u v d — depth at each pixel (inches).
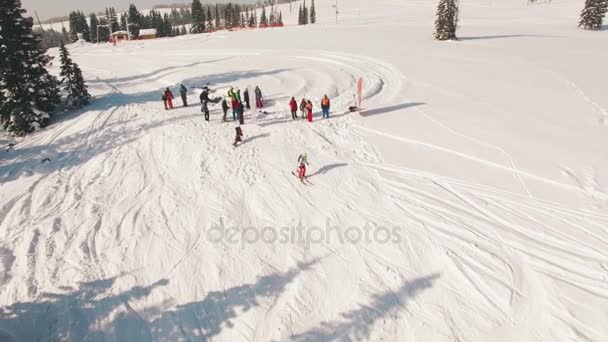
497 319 309.0
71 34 3978.8
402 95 838.5
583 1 3735.2
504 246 381.7
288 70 1110.4
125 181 533.3
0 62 701.3
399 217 435.5
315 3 6658.5
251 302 338.6
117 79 1148.5
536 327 299.4
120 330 319.3
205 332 314.2
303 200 475.5
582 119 653.9
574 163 510.3
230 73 1108.5
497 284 339.3
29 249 408.8
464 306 323.0
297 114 744.3
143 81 1104.8
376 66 1142.3
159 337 312.2
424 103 776.3
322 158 573.3
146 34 3312.0
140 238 420.2
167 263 384.5
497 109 720.3
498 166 517.7
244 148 605.9
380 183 502.9
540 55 1211.9
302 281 357.7
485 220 419.8
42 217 463.2
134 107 818.2
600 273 342.0
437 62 1149.1
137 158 592.1
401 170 528.4
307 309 330.0
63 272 377.7
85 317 331.6
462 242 390.6
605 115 666.2
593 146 553.9
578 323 298.7
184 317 327.9
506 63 1106.1
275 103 808.9
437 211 440.5
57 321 328.8
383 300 333.7
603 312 306.0
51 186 529.7
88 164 584.7
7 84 705.0
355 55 1279.5
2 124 755.4
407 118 700.7
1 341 312.0
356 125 682.8
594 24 1974.7
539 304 317.7
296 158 574.2
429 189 481.7
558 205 432.5
